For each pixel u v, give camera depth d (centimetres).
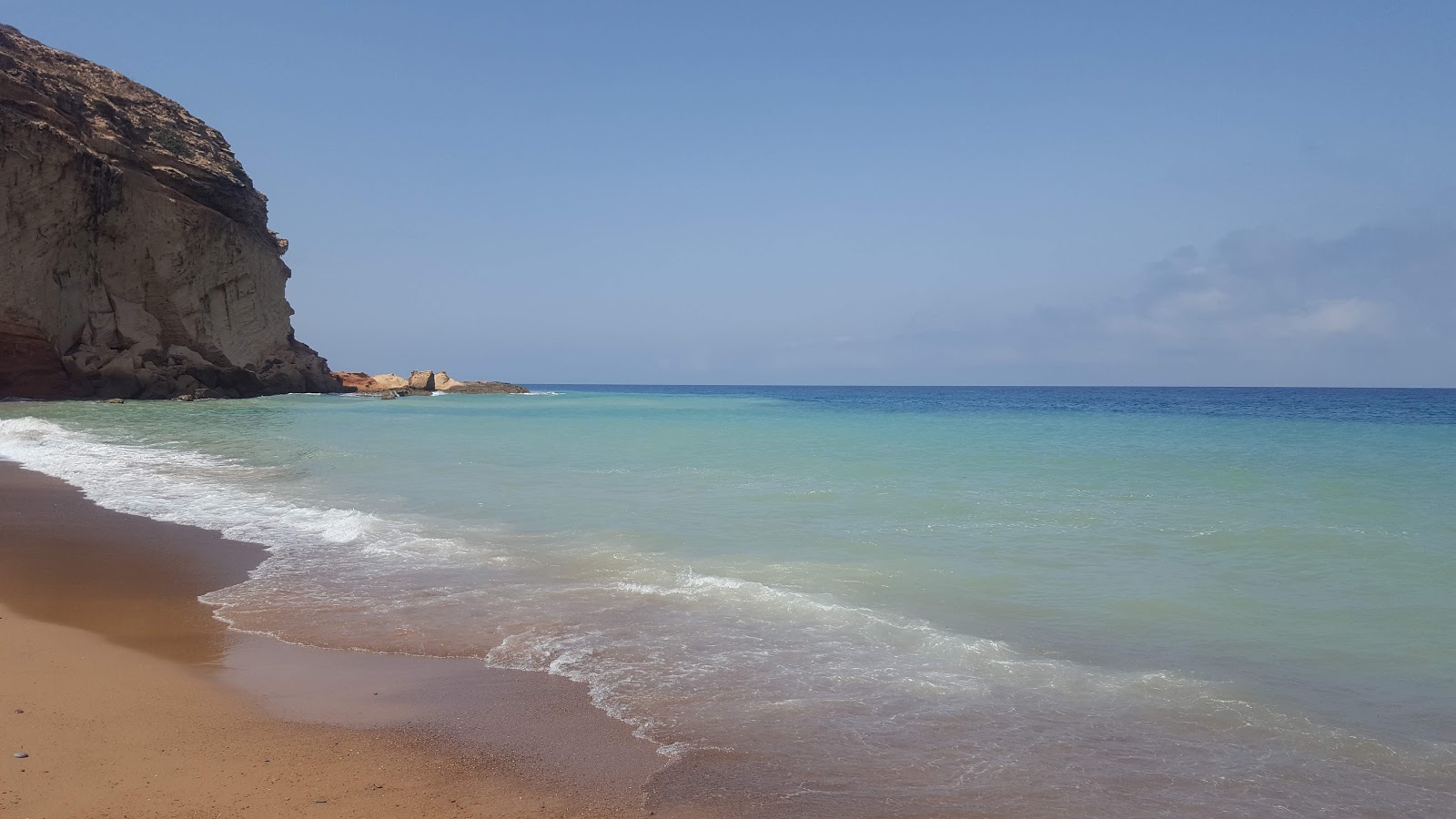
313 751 504
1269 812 450
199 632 736
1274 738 539
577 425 3703
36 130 4384
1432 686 629
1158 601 845
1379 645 718
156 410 4094
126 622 761
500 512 1339
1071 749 520
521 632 739
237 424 3297
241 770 474
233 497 1485
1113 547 1086
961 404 7394
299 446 2450
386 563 989
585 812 438
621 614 788
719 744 522
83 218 4725
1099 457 2241
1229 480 1722
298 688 607
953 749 519
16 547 1078
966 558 1024
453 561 997
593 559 1009
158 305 5312
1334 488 1628
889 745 523
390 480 1719
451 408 5444
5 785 443
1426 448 2503
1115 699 598
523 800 450
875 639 719
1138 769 496
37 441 2422
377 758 496
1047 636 740
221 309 5816
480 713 565
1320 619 789
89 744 500
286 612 796
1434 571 962
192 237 5400
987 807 450
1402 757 515
